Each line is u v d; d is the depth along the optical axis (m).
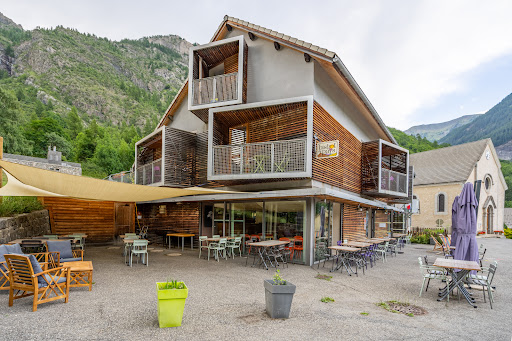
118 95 167.75
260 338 4.41
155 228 17.12
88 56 198.75
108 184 8.09
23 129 54.56
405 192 17.03
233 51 13.30
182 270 9.28
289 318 5.30
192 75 13.04
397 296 7.00
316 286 7.73
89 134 64.00
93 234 16.25
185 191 9.34
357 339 4.49
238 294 6.74
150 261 10.84
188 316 5.25
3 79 142.75
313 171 10.87
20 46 180.62
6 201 12.09
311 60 11.23
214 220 14.06
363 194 16.27
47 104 121.19
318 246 11.47
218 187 13.59
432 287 7.94
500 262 13.37
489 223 35.47
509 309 6.23
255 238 12.34
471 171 31.42
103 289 6.89
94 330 4.52
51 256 7.86
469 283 6.92
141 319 5.02
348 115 14.80
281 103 10.96
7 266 5.56
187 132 14.45
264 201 12.20
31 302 5.75
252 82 12.55
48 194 9.98
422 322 5.32
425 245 20.98
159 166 14.16
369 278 8.91
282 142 10.95
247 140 12.99
